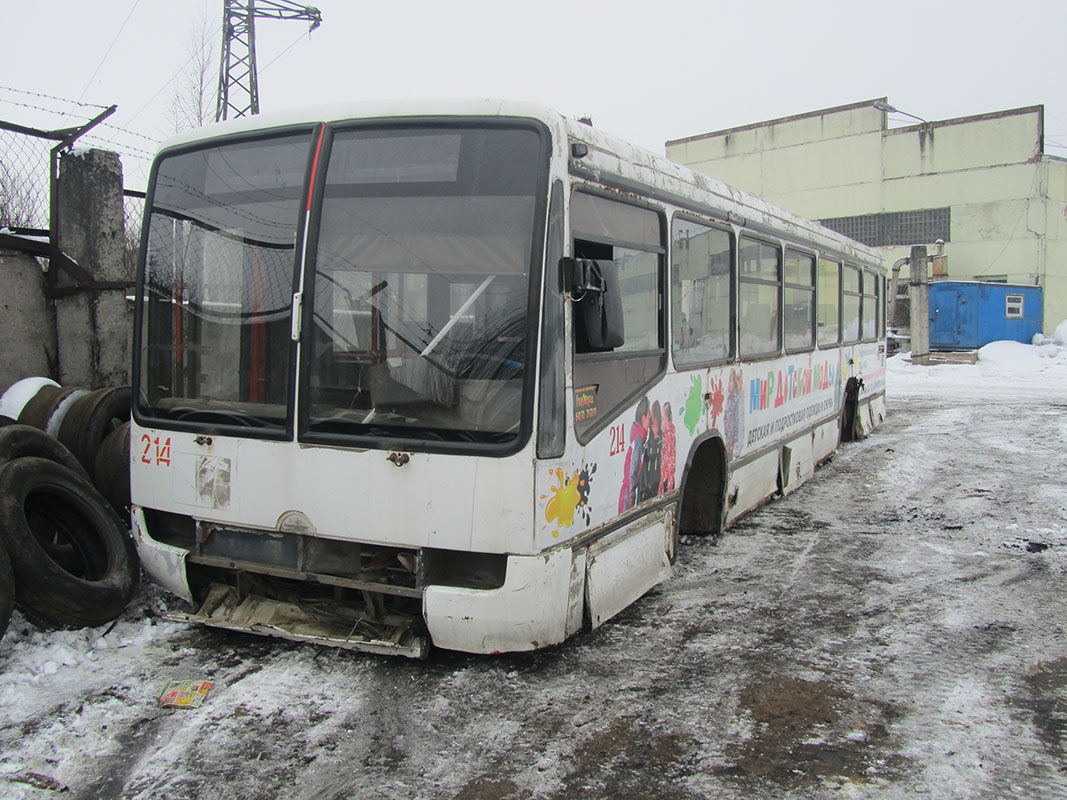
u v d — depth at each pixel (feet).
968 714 14.24
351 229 14.52
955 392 67.41
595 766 12.48
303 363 14.58
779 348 27.76
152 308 16.49
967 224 113.60
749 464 25.39
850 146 121.39
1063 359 90.33
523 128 14.14
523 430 13.75
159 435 16.16
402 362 14.20
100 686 14.42
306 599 15.78
